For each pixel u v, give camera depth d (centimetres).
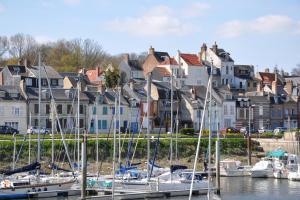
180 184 5819
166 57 13675
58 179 5769
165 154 8588
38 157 5812
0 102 9588
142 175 6222
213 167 7812
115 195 5372
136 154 8350
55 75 11338
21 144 7506
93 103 10312
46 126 9962
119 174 6088
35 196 5456
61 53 16362
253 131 11744
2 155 7512
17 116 9744
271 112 12875
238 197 5906
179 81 12738
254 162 9031
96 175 6469
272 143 9988
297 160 8075
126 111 10550
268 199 5781
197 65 13688
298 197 5916
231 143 9519
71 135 8469
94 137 8512
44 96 9962
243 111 12362
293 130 11162
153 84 11175
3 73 11262
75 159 7794
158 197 5638
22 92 9919
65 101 10069
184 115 11356
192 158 8656
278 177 7494
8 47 15825
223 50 14762
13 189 5366
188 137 9319
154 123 10800
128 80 12975
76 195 5641
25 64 11569
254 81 14800
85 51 16862
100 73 13150
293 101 13225
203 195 5797
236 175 7800
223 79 14412
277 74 15438
